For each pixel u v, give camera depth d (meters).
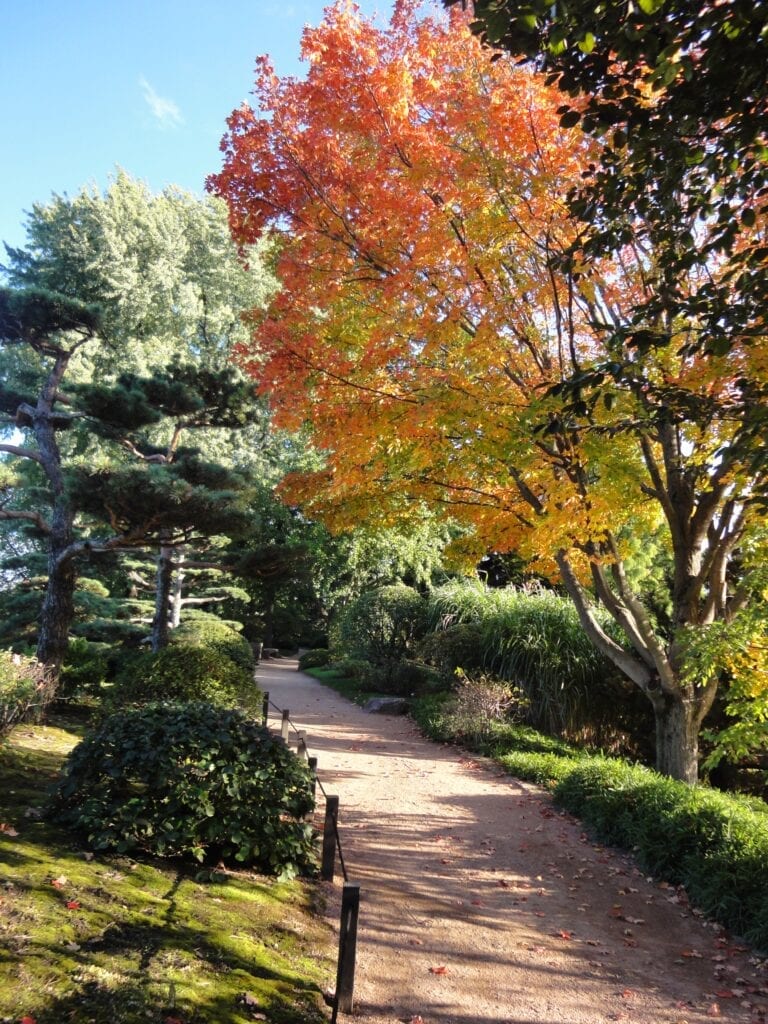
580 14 3.00
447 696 13.42
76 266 21.05
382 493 8.77
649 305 4.25
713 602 8.73
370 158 6.57
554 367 7.46
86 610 16.08
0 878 3.64
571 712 12.16
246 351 7.66
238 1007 3.14
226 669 9.21
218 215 24.62
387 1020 3.58
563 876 6.10
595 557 8.17
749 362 5.44
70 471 8.73
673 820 6.32
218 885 4.41
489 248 6.27
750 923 5.03
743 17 3.00
